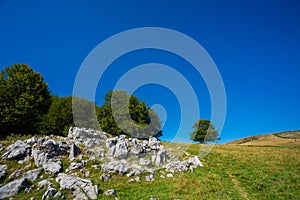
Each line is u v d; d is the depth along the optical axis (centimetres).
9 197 1416
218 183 1880
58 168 1742
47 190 1416
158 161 2239
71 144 2142
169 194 1566
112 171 1862
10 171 1689
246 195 1692
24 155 1852
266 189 1808
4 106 3322
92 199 1422
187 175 2039
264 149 3841
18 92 3588
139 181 1800
